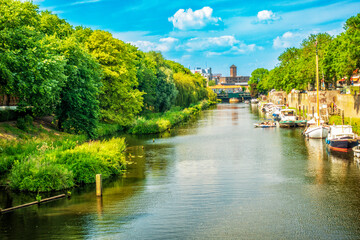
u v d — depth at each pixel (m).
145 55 104.06
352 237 18.89
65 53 44.44
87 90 47.88
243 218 21.58
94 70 52.91
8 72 29.02
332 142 44.72
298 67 92.25
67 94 45.12
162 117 83.75
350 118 57.44
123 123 65.44
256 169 35.38
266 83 177.62
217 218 21.55
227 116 106.56
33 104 35.59
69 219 21.31
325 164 36.81
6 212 22.61
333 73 70.62
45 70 32.25
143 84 86.25
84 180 29.50
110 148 36.31
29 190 26.77
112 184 29.64
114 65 64.56
